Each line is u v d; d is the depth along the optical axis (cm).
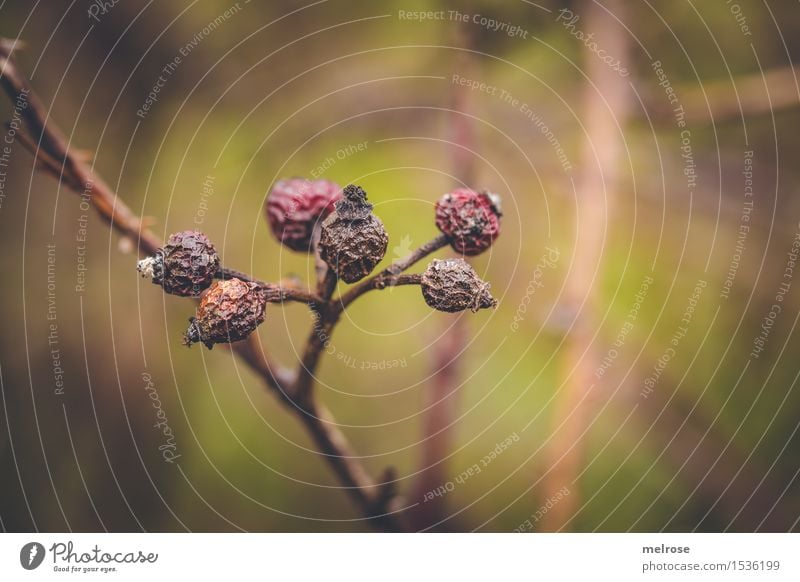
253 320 27
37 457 43
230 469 45
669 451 45
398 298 46
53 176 30
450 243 29
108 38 44
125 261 45
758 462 45
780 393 46
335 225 27
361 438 47
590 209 39
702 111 45
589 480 45
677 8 46
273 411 46
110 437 44
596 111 41
